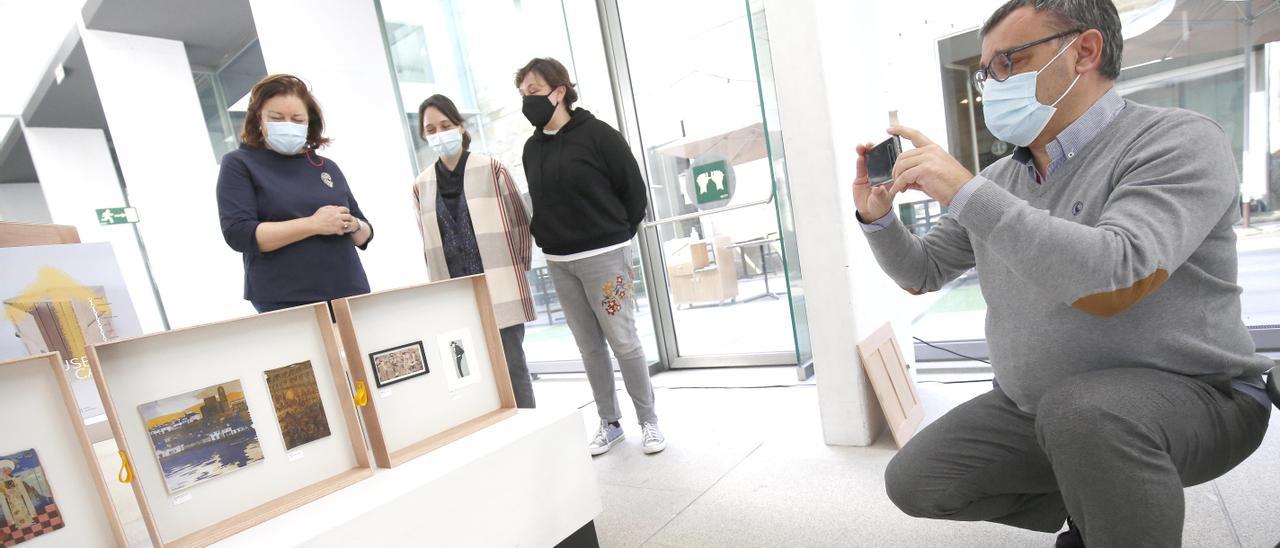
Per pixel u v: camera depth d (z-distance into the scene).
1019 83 0.90
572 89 2.10
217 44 3.40
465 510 0.98
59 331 1.29
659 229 3.33
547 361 3.86
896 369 2.10
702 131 3.04
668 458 2.11
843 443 1.97
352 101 2.68
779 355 3.07
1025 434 0.99
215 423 0.87
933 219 2.78
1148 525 0.73
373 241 2.70
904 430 1.94
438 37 3.29
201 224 3.16
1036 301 0.93
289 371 0.96
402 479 0.96
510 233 2.14
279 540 0.79
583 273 2.10
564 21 3.01
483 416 1.20
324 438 0.99
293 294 1.54
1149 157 0.78
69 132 4.41
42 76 3.73
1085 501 0.78
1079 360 0.89
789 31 1.79
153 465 0.82
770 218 2.99
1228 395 0.84
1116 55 0.87
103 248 1.39
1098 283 0.71
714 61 2.92
